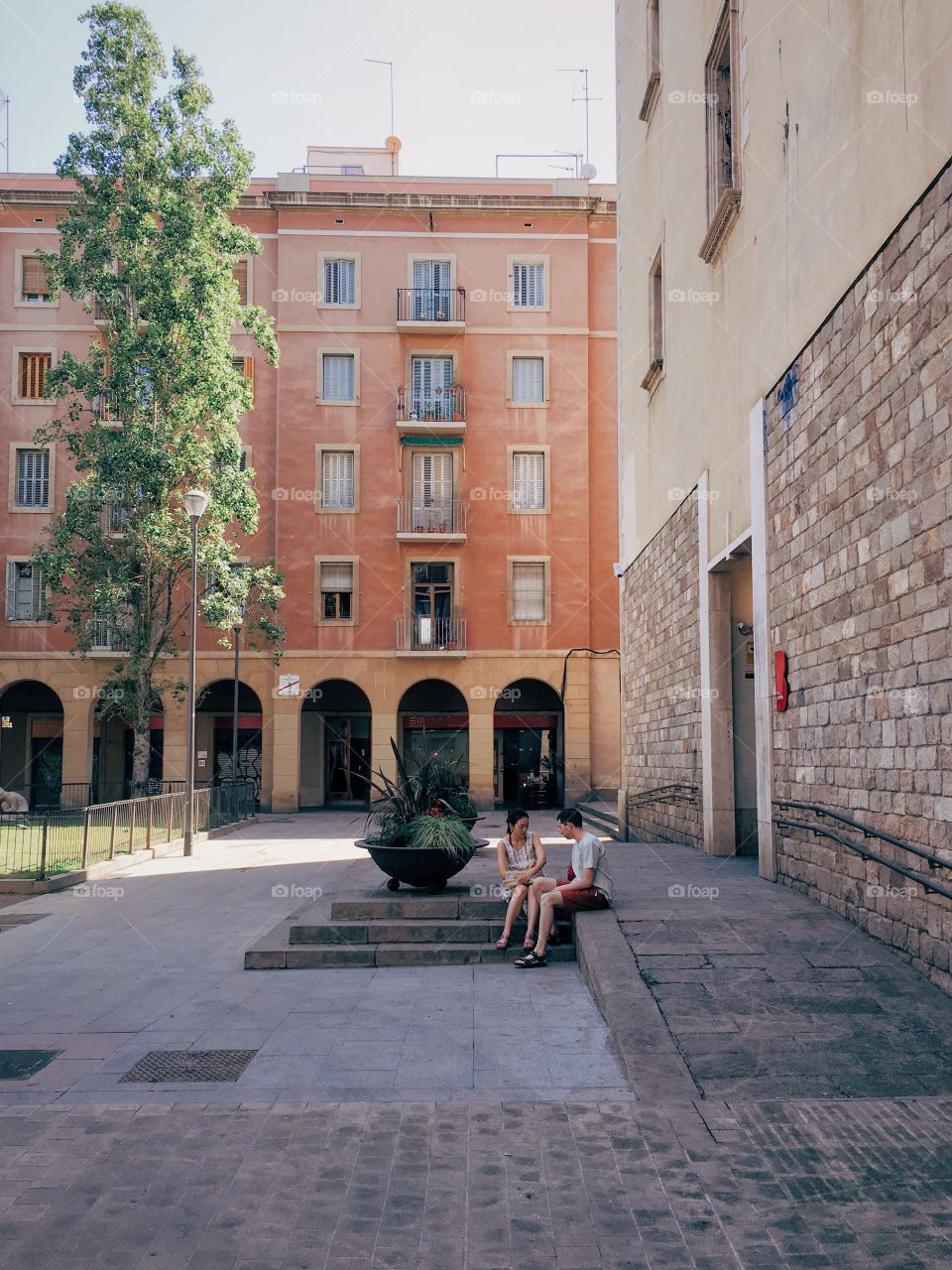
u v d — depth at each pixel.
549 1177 4.31
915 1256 3.63
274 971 8.66
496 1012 7.08
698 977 6.87
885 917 7.55
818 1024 5.98
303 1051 6.27
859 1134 4.65
